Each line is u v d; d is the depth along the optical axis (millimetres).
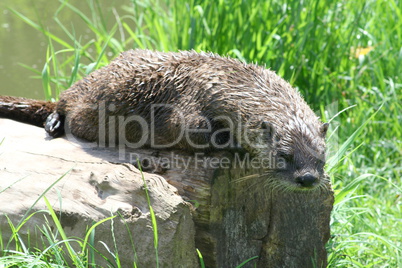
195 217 7254
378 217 9977
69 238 6762
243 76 8023
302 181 7266
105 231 6727
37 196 6852
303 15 12617
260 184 7512
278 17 12516
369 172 11539
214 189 7207
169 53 8789
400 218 10172
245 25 12102
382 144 12117
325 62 12750
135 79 8492
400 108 12328
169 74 8328
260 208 7586
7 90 14883
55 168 7285
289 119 7598
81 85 9164
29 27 17734
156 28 13906
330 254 8453
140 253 6746
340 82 12906
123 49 13477
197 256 7125
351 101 12547
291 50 12031
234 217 7453
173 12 13492
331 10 13273
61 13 18594
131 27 17406
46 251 6590
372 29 13672
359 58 12562
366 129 12266
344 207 9586
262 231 7676
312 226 7832
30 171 7195
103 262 6793
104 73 8898
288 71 11984
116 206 6770
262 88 7875
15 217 6738
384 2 14250
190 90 8086
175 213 6758
